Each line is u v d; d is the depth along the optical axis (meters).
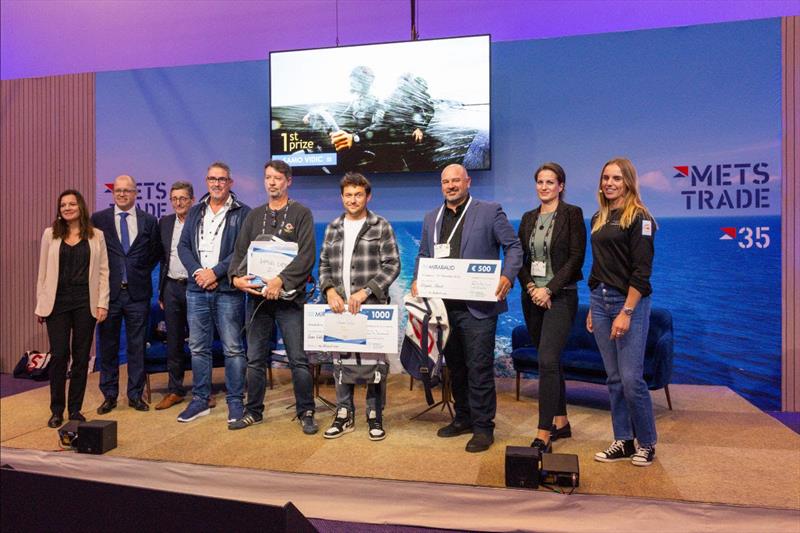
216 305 3.40
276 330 4.68
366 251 3.09
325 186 4.71
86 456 2.84
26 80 5.30
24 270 5.30
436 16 4.91
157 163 5.06
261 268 3.14
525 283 2.94
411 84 4.38
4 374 5.27
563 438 3.06
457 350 3.06
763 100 3.98
